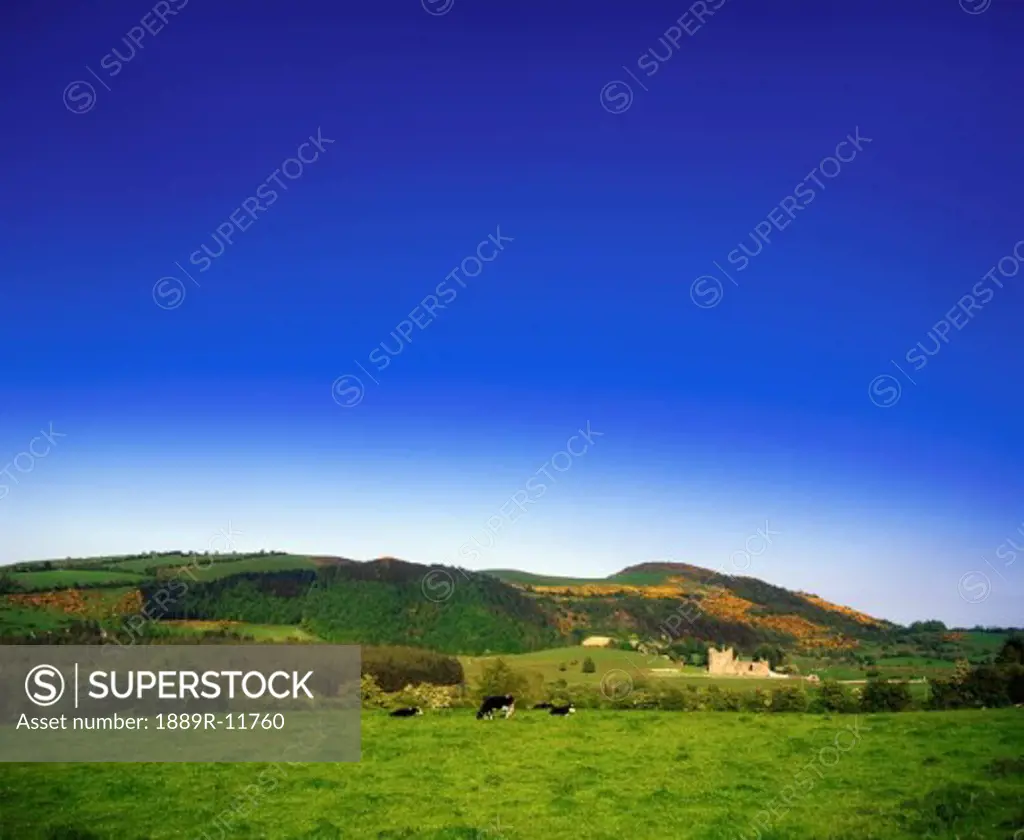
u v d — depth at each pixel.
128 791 24.17
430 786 24.33
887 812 20.27
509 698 39.59
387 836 19.47
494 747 30.53
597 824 20.14
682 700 51.34
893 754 27.30
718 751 28.97
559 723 36.25
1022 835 17.59
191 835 19.83
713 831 19.38
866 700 49.56
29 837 19.62
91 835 19.69
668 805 21.77
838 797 22.06
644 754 28.70
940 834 18.19
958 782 23.00
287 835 19.72
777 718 36.50
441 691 50.03
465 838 19.30
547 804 22.03
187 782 25.30
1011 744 28.08
